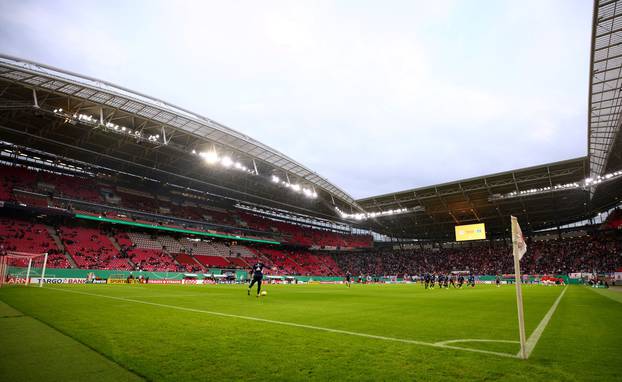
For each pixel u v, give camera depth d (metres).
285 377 4.34
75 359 5.07
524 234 76.62
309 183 59.81
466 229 62.88
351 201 67.19
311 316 10.62
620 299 20.33
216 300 16.41
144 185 62.97
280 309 12.69
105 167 54.19
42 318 8.65
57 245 44.53
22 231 43.88
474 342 6.66
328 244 83.25
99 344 5.95
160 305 13.17
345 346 6.15
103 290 22.70
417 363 5.04
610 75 27.95
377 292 28.36
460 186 56.25
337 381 4.21
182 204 67.12
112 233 52.97
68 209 48.06
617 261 56.34
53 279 37.16
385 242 92.88
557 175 49.19
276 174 57.31
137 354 5.35
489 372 4.60
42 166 52.38
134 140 43.22
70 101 34.84
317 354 5.54
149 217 56.91
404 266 78.12
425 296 22.91
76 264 42.69
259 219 78.56
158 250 54.81
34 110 33.72
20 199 44.94
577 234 69.38
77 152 48.19
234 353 5.54
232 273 56.69
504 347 6.23
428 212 67.06
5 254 30.62
